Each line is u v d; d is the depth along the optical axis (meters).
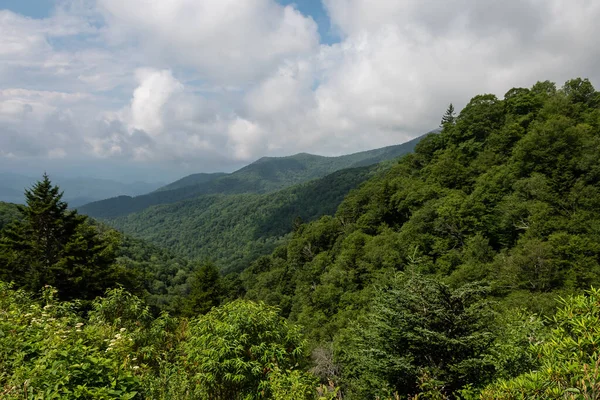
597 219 26.77
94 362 4.07
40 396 3.33
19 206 20.64
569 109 43.69
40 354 4.23
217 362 5.96
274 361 6.29
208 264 32.94
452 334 7.36
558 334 3.53
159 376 6.71
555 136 35.06
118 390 3.95
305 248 65.94
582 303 3.38
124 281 24.08
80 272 19.80
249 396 5.79
